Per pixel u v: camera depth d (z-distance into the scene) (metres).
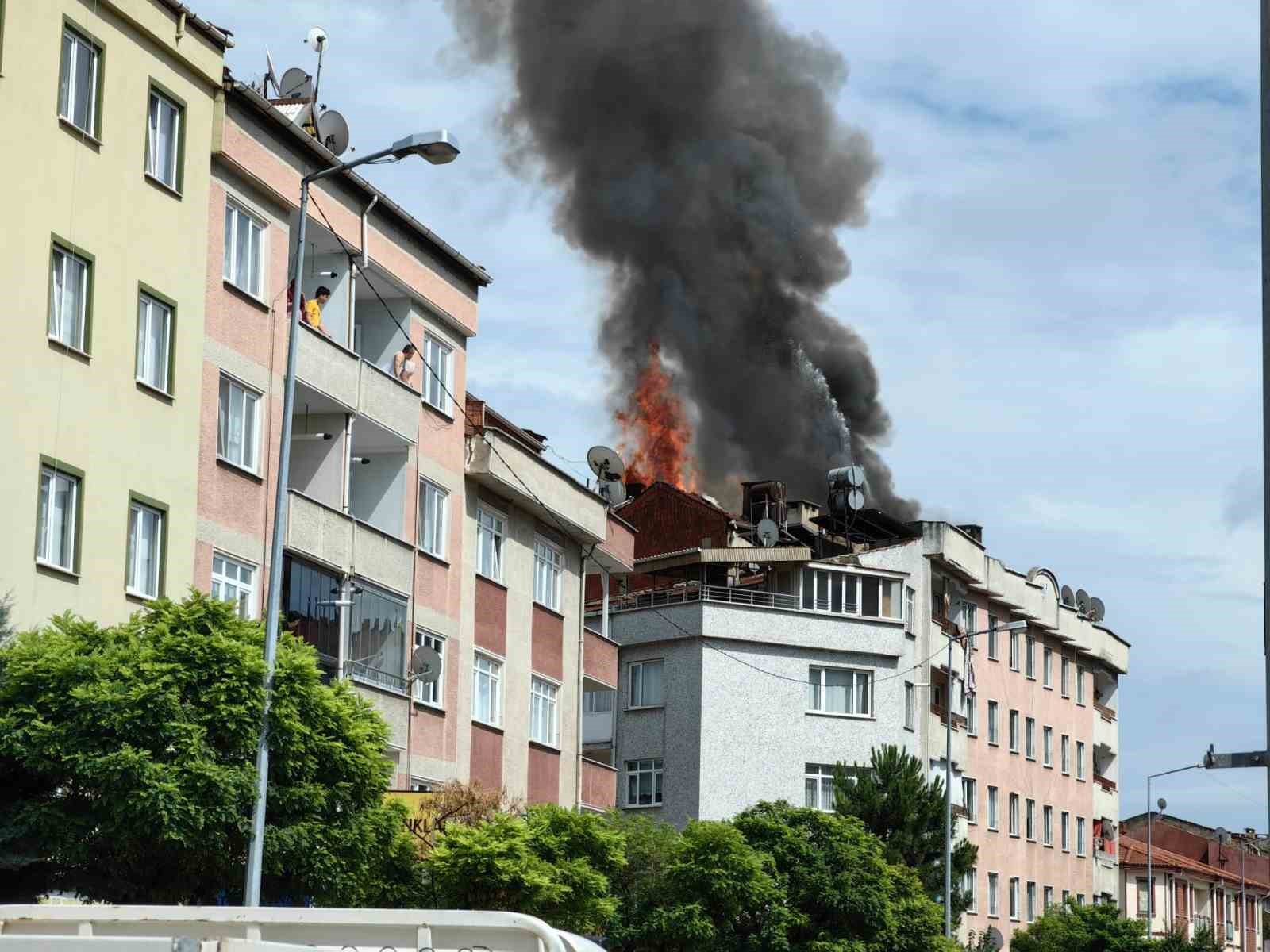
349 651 37.91
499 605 46.22
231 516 33.91
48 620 28.30
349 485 41.41
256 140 35.16
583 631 51.53
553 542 50.25
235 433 34.53
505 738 46.09
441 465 43.16
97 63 30.59
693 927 42.78
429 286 42.72
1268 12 14.38
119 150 30.92
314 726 25.97
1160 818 131.00
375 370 39.31
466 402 46.47
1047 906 81.50
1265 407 14.20
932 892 56.38
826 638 68.88
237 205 34.97
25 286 28.38
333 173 28.03
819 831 47.38
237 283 35.03
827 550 78.44
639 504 77.38
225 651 24.84
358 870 26.36
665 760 66.75
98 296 30.14
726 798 65.94
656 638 67.88
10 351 27.94
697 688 66.38
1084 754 92.25
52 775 23.91
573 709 50.69
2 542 27.45
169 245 32.25
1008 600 82.88
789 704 67.81
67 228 29.48
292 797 25.47
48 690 24.02
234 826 24.83
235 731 24.55
